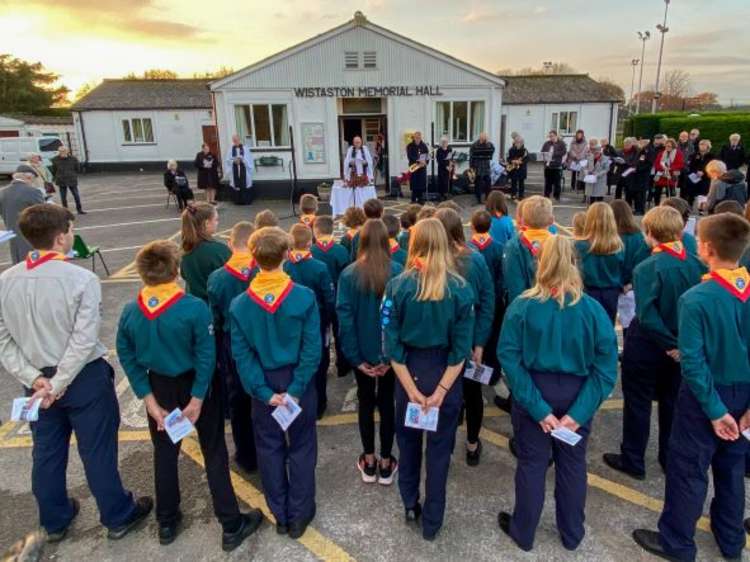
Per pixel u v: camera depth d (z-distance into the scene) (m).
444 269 2.45
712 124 22.31
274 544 2.73
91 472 2.65
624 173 12.01
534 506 2.52
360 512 2.96
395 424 2.85
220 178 15.72
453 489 3.13
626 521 2.83
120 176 25.56
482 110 15.62
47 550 2.72
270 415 2.67
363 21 14.68
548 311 2.31
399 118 15.56
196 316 2.48
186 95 28.00
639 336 3.01
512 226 4.39
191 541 2.77
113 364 4.96
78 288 2.44
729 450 2.43
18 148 25.08
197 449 3.58
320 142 15.53
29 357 2.46
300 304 2.59
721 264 2.28
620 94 28.39
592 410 2.33
